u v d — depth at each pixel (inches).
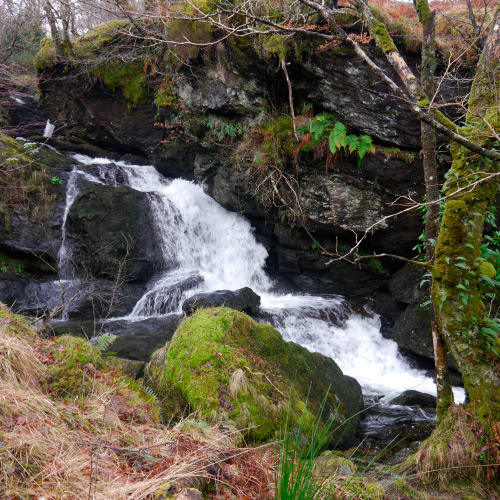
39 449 87.4
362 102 319.0
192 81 396.2
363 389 290.2
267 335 189.9
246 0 167.5
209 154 425.1
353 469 142.6
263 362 177.8
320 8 120.0
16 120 540.7
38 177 394.0
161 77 449.1
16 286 356.2
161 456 101.1
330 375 216.7
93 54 479.5
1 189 369.1
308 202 362.9
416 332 322.3
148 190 464.4
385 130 322.0
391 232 354.0
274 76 340.5
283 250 420.8
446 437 149.6
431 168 156.7
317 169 354.6
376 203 346.0
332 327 350.6
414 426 222.7
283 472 85.7
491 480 140.8
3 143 408.2
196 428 123.6
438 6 382.0
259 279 445.7
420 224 346.3
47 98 526.6
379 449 197.2
